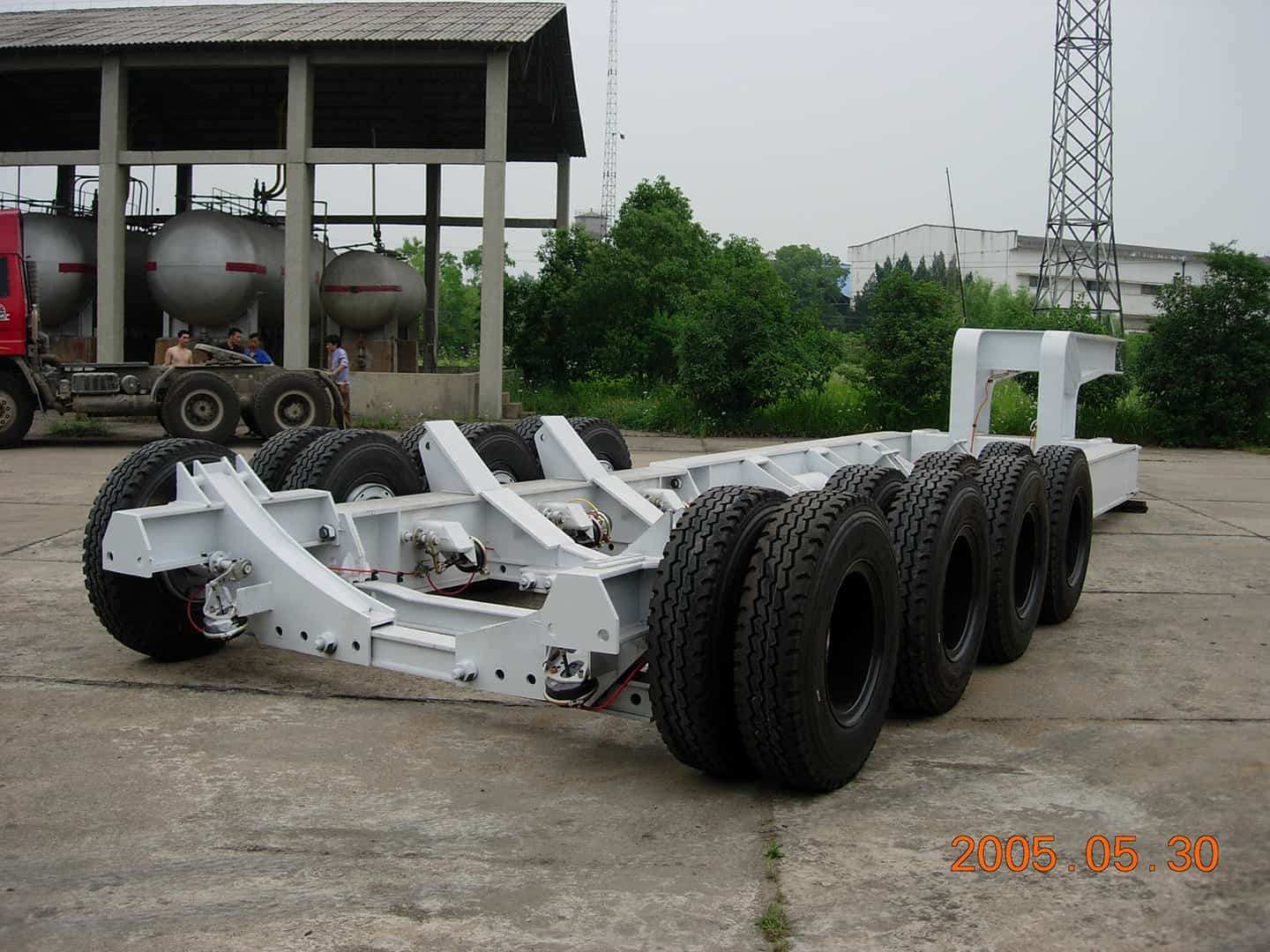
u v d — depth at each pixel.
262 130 27.92
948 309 18.97
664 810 3.29
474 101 25.92
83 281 21.16
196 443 4.59
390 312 22.61
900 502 4.15
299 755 3.72
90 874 2.84
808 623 3.17
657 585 3.27
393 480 5.34
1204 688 4.64
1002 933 2.56
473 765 3.65
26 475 11.56
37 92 25.39
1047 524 5.30
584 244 26.50
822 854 2.99
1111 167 36.28
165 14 23.28
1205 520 9.57
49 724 3.99
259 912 2.64
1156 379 18.27
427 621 4.09
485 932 2.55
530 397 23.67
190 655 4.80
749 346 19.28
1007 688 4.64
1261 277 17.84
